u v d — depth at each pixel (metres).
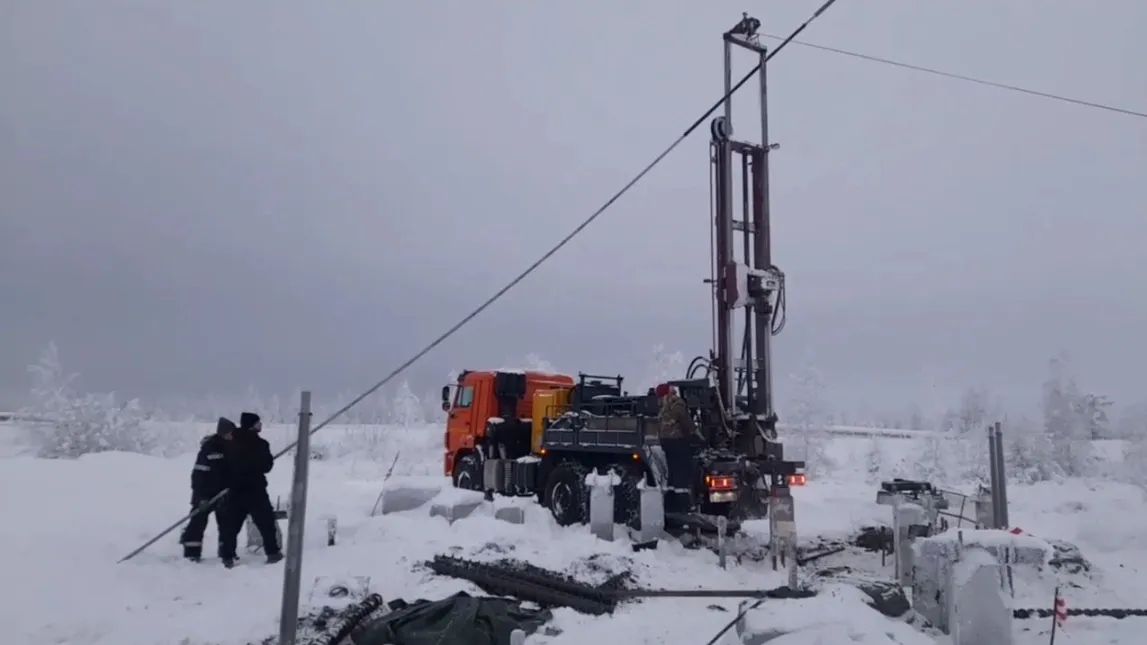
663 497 11.78
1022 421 30.19
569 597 8.12
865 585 7.40
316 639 6.38
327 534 11.09
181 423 36.59
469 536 11.16
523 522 12.94
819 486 24.12
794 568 8.50
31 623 6.71
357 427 44.22
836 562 10.87
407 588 8.67
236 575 8.95
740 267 11.91
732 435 11.88
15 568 8.09
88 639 6.61
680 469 11.77
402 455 35.12
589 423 13.77
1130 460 23.16
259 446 9.84
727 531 11.88
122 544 10.16
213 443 9.84
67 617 6.93
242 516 9.66
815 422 31.98
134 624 6.98
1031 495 18.86
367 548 10.41
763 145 12.41
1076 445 28.55
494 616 6.75
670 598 8.38
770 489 11.59
